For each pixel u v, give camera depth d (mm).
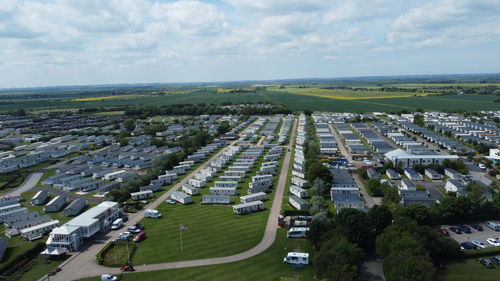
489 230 133000
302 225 137125
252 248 122312
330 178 183375
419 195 163125
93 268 112000
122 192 179125
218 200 169250
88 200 181000
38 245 125750
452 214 137750
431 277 90438
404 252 96938
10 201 178375
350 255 102375
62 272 110125
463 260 112562
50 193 195875
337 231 115938
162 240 130375
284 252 119250
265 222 144375
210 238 130875
